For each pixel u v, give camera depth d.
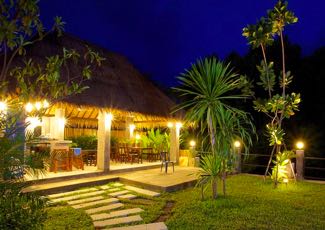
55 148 9.52
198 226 5.55
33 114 3.84
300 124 17.48
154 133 15.59
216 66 7.23
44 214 3.52
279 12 9.38
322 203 7.33
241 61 19.97
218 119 7.11
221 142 7.24
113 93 11.40
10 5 3.45
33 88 3.76
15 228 3.25
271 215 6.25
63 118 11.44
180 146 15.41
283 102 9.48
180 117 13.98
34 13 3.63
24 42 3.61
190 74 7.40
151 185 8.74
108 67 13.23
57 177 8.65
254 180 10.73
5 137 3.51
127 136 15.77
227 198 7.54
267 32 9.41
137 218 6.01
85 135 13.56
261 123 18.09
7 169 3.49
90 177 9.70
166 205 7.34
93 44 14.12
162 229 5.30
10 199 3.30
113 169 10.70
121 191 8.48
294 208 6.85
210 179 7.45
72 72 10.33
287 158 9.70
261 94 18.53
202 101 7.27
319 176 16.39
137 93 13.23
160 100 14.52
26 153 3.70
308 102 17.91
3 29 3.32
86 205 6.92
